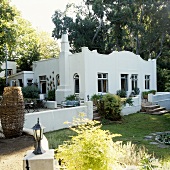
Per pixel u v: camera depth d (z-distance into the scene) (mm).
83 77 18766
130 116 16297
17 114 7992
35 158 3629
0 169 4844
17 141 7312
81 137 3949
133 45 37250
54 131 11641
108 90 20359
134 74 22969
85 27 32438
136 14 34812
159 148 8703
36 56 32938
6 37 17797
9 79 27766
